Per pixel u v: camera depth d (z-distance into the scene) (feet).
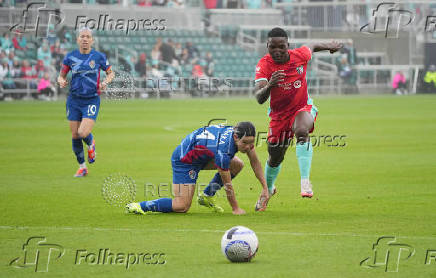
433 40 506.48
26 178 133.59
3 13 414.00
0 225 88.33
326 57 501.97
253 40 520.42
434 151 176.04
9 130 237.45
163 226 87.51
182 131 238.89
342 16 512.22
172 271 66.33
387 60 511.40
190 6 500.74
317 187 122.31
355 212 97.60
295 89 103.19
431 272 65.67
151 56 457.68
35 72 418.31
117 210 99.96
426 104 382.22
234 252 68.69
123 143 201.57
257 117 287.89
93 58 139.95
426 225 87.45
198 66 464.65
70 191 117.80
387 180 129.29
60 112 318.65
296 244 76.95
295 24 525.34
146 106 377.09
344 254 72.28
